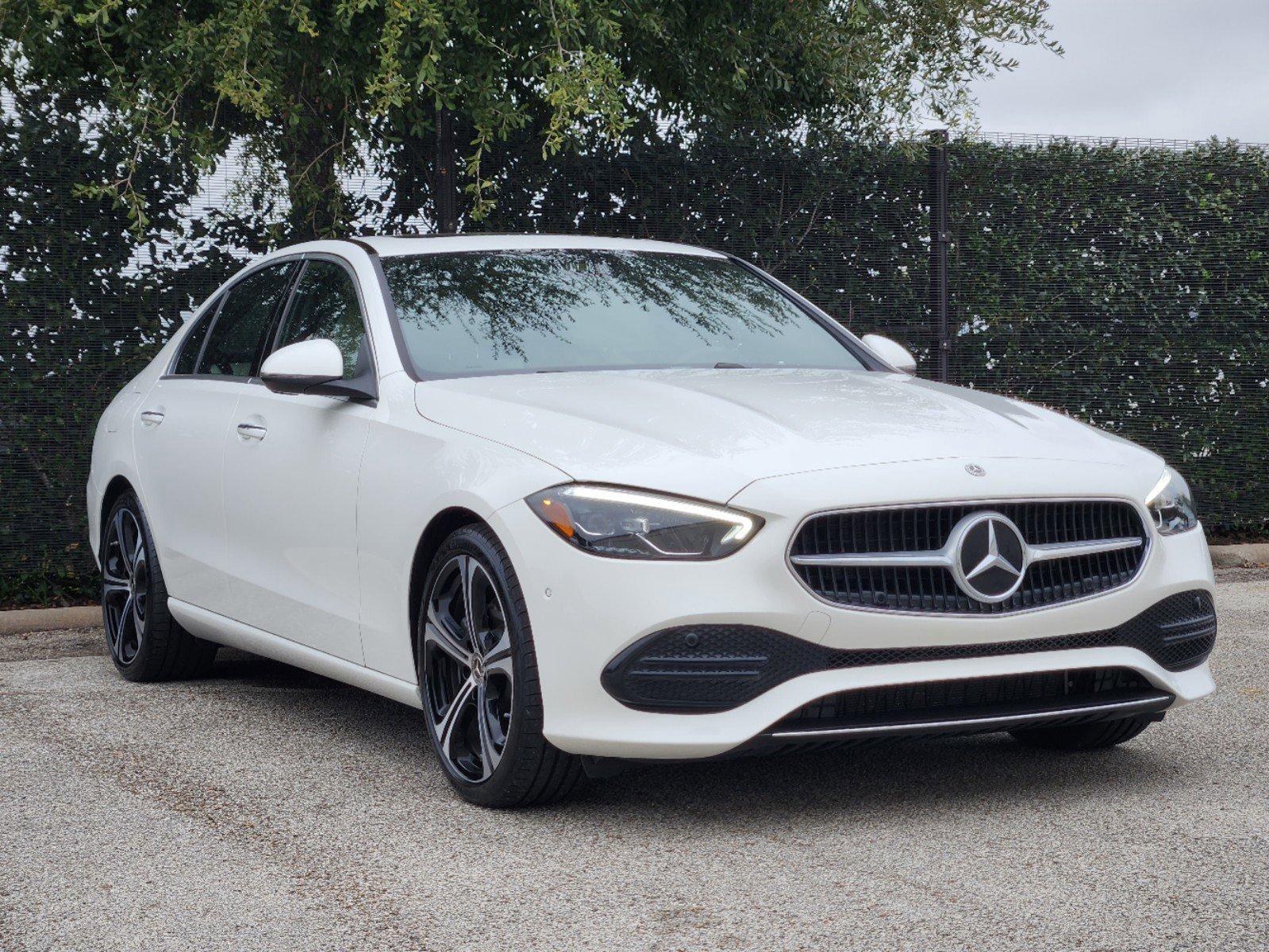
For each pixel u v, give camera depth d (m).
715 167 8.41
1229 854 3.34
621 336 4.64
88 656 6.39
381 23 6.89
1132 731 4.19
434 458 3.93
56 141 7.21
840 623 3.43
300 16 6.38
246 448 4.87
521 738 3.62
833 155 8.61
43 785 4.13
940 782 4.03
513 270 4.89
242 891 3.20
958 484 3.55
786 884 3.18
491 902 3.10
